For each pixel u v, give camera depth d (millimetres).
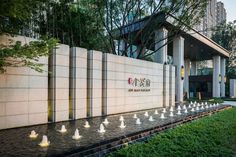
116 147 8242
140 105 19203
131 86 18172
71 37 19406
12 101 10656
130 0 22281
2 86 10312
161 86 22484
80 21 19922
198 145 8711
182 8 22984
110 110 15945
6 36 10414
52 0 16797
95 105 14828
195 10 23062
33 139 8477
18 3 7207
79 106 13750
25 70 11148
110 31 23359
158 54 27281
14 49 8070
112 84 16188
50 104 12633
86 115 14273
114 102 16328
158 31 26797
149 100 20469
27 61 10117
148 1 22656
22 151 6957
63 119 12875
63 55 12914
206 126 12289
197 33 30906
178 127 11672
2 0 6957
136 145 8242
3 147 7395
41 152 6828
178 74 30031
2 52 7930
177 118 14211
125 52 24234
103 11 21484
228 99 39312
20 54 8164
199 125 12375
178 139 9391
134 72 18578
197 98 37531
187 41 32812
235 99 39156
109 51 23516
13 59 10344
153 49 32219
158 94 21906
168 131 10734
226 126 12812
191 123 12938
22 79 11031
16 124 10797
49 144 7719
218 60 43469
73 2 18891
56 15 17656
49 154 6613
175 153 7625
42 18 15625
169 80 23875
